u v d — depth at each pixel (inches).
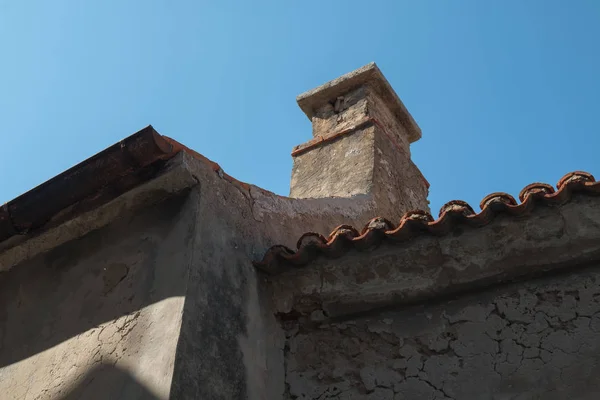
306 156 293.9
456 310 147.0
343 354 154.0
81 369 141.4
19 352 158.2
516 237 142.6
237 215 163.5
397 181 279.0
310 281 160.4
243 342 147.3
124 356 136.5
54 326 156.3
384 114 300.0
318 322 160.4
